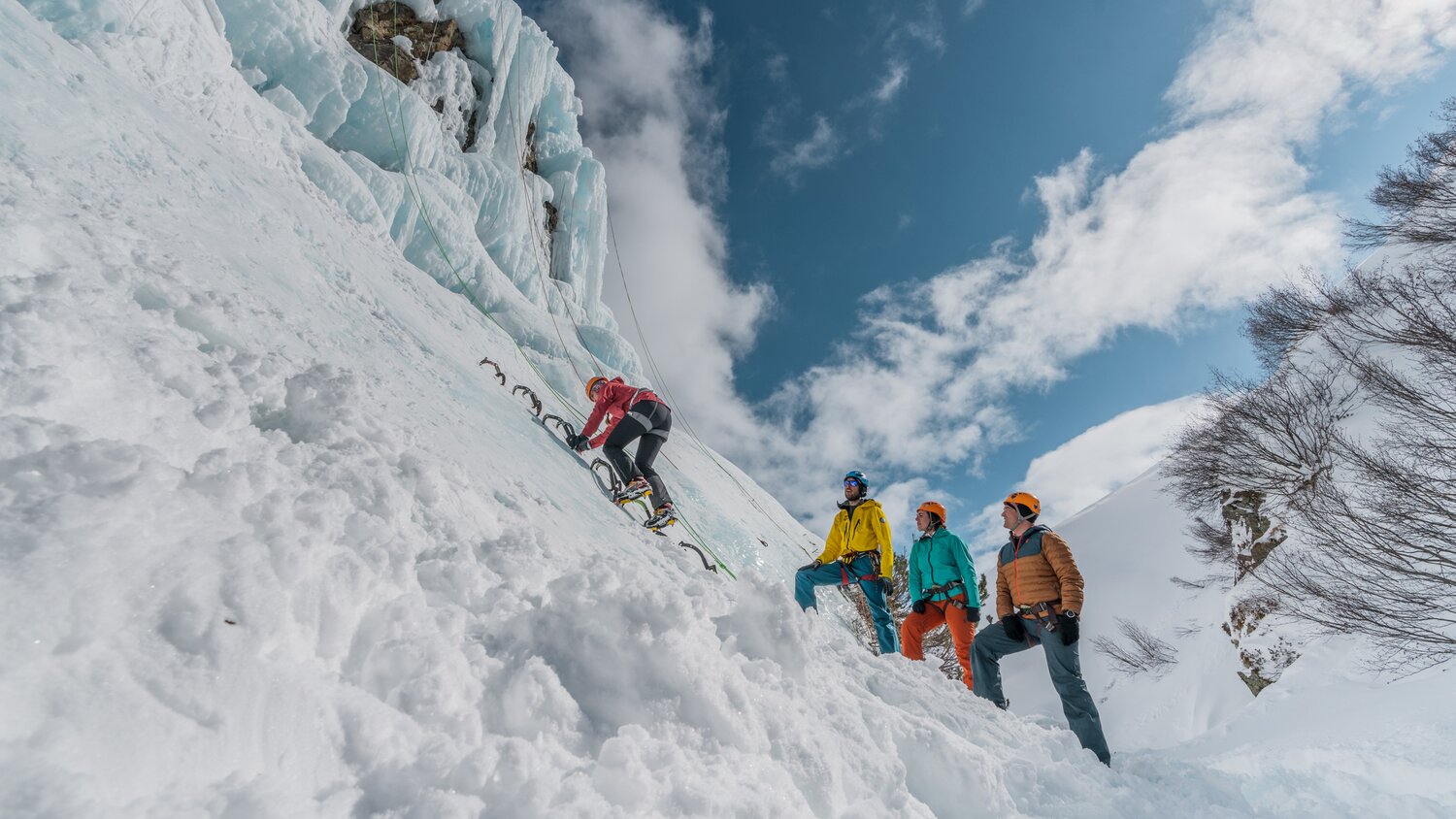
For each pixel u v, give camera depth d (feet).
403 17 44.80
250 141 21.35
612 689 5.65
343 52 34.81
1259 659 39.88
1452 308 57.31
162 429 5.37
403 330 17.11
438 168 40.11
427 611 5.37
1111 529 88.02
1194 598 62.75
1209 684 45.96
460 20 47.98
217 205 13.89
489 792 4.09
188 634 3.54
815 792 6.10
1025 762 9.25
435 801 3.78
